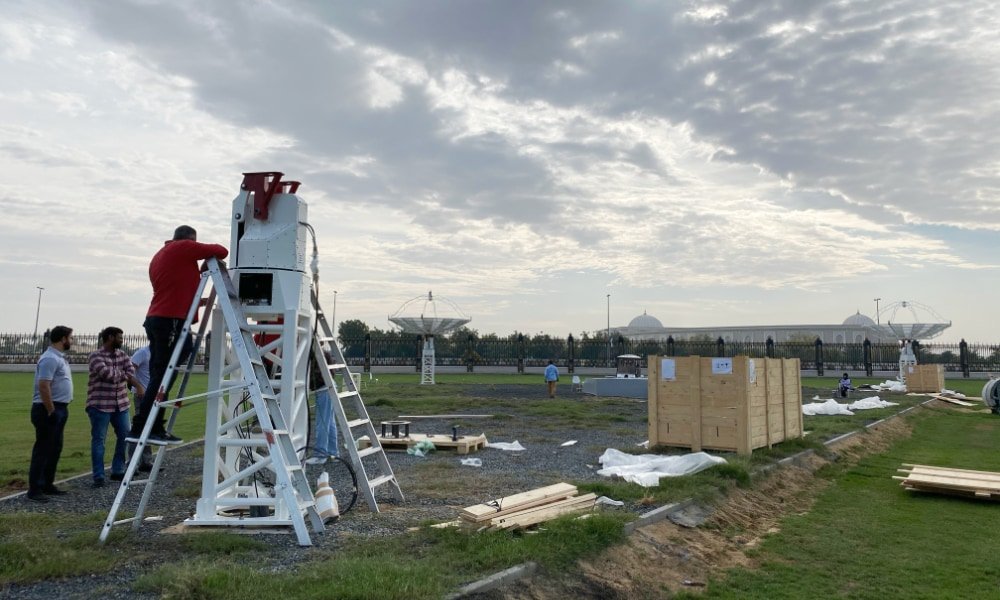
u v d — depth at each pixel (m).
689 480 9.05
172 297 6.95
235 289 7.00
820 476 11.91
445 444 12.77
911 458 14.14
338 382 23.64
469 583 4.89
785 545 7.62
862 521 8.74
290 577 4.75
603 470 10.26
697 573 6.53
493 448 13.08
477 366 51.47
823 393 31.22
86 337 45.94
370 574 4.75
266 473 7.79
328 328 8.03
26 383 29.98
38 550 5.41
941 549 7.49
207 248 6.75
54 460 8.30
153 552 5.67
